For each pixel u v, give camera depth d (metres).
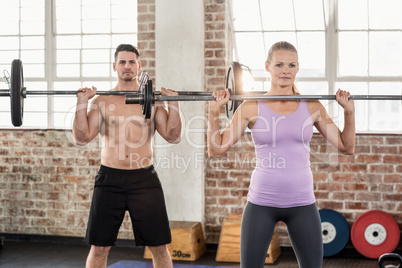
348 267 4.07
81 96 2.77
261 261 2.35
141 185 2.88
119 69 2.98
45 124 5.02
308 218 2.31
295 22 4.65
